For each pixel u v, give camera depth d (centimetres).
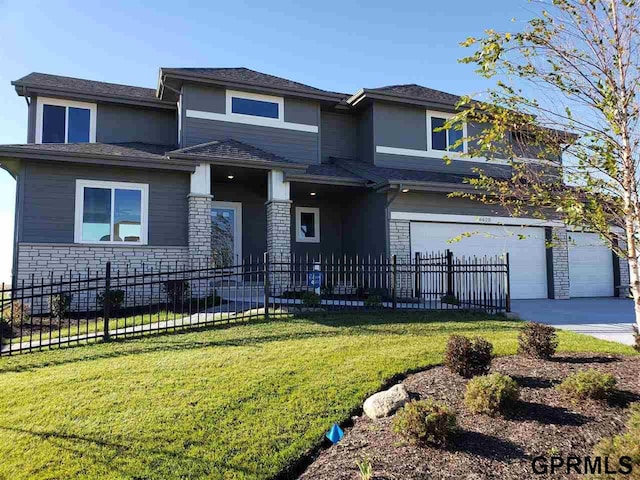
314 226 1647
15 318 941
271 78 1578
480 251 1465
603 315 1095
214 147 1309
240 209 1525
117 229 1197
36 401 498
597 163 456
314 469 374
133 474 365
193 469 372
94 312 1101
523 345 630
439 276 1399
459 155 535
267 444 409
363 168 1511
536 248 1541
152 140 1538
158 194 1240
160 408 472
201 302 1141
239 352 659
